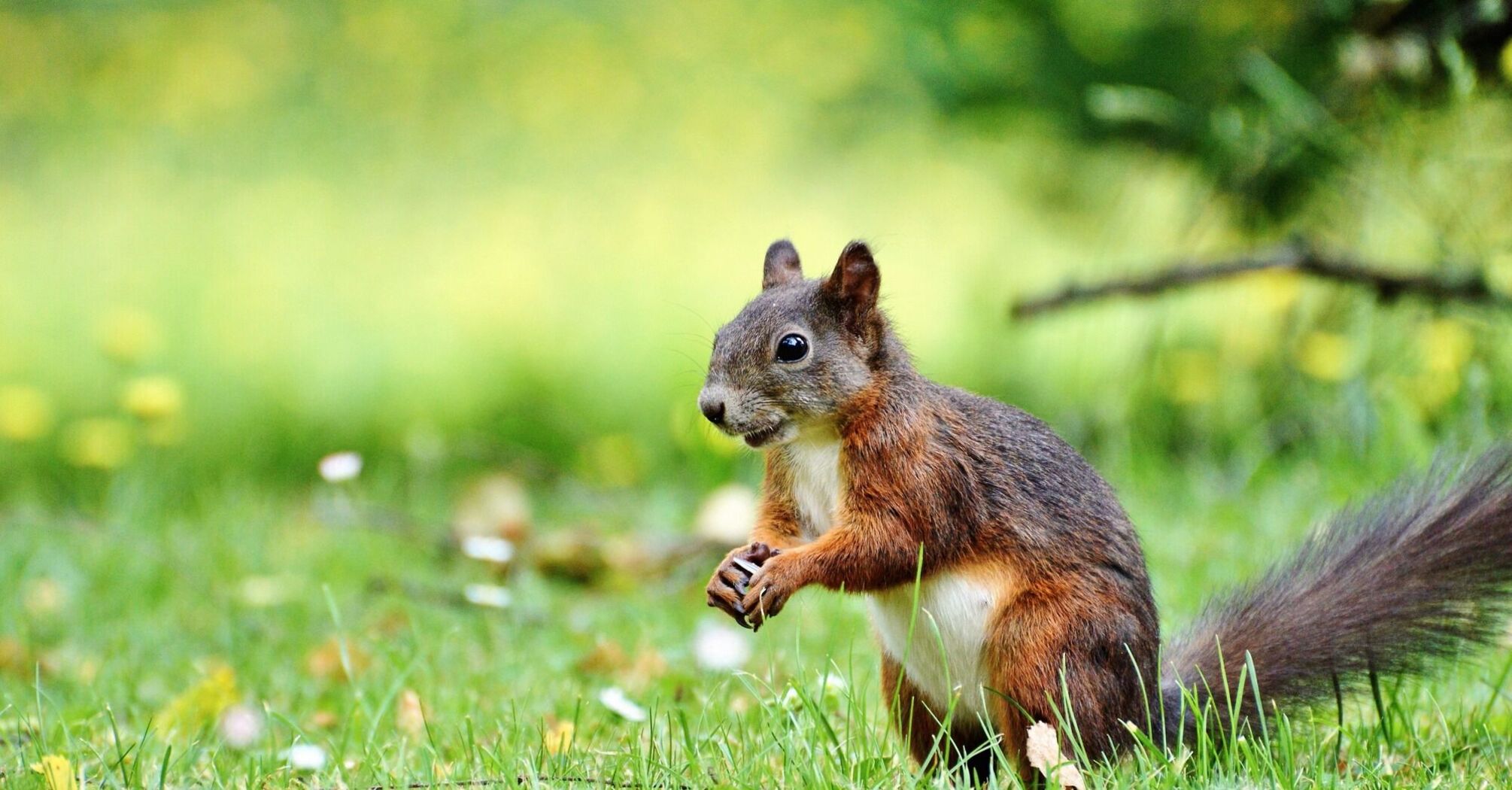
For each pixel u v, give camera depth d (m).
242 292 22.00
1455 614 6.84
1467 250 11.90
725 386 6.80
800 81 24.95
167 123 26.75
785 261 7.65
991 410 6.91
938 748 6.83
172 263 23.00
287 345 19.95
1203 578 9.75
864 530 6.61
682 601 10.43
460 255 23.58
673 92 26.23
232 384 18.30
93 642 9.81
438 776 6.46
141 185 25.61
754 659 8.84
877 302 6.91
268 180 26.05
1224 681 6.38
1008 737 6.53
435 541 11.76
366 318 21.11
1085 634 6.44
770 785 6.16
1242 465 12.14
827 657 7.29
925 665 6.78
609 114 26.31
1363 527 7.16
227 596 10.52
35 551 11.67
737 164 25.11
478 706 7.88
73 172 25.92
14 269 22.61
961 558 6.64
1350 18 12.16
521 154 26.03
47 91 26.91
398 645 9.16
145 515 12.85
